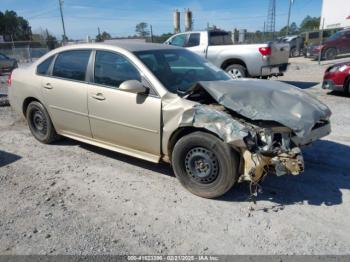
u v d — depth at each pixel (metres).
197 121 3.50
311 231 3.12
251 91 3.66
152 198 3.74
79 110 4.69
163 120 3.82
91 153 5.12
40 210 3.53
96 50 4.56
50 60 5.18
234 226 3.21
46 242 3.00
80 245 2.96
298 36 27.98
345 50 20.70
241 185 3.97
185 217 3.37
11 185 4.12
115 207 3.57
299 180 4.11
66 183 4.14
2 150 5.35
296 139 3.38
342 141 5.42
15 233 3.14
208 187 3.66
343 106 7.79
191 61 4.79
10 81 5.82
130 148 4.32
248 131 3.28
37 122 5.56
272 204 3.59
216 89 3.67
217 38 11.22
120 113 4.17
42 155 5.09
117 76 4.27
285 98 3.63
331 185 3.98
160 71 4.14
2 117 7.54
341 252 2.83
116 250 2.89
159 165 4.62
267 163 3.30
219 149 3.43
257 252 2.85
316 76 14.00
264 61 9.93
